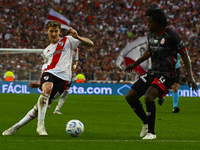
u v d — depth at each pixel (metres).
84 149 10.22
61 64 12.97
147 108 12.41
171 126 17.52
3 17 79.31
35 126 16.28
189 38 74.12
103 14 82.94
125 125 17.73
